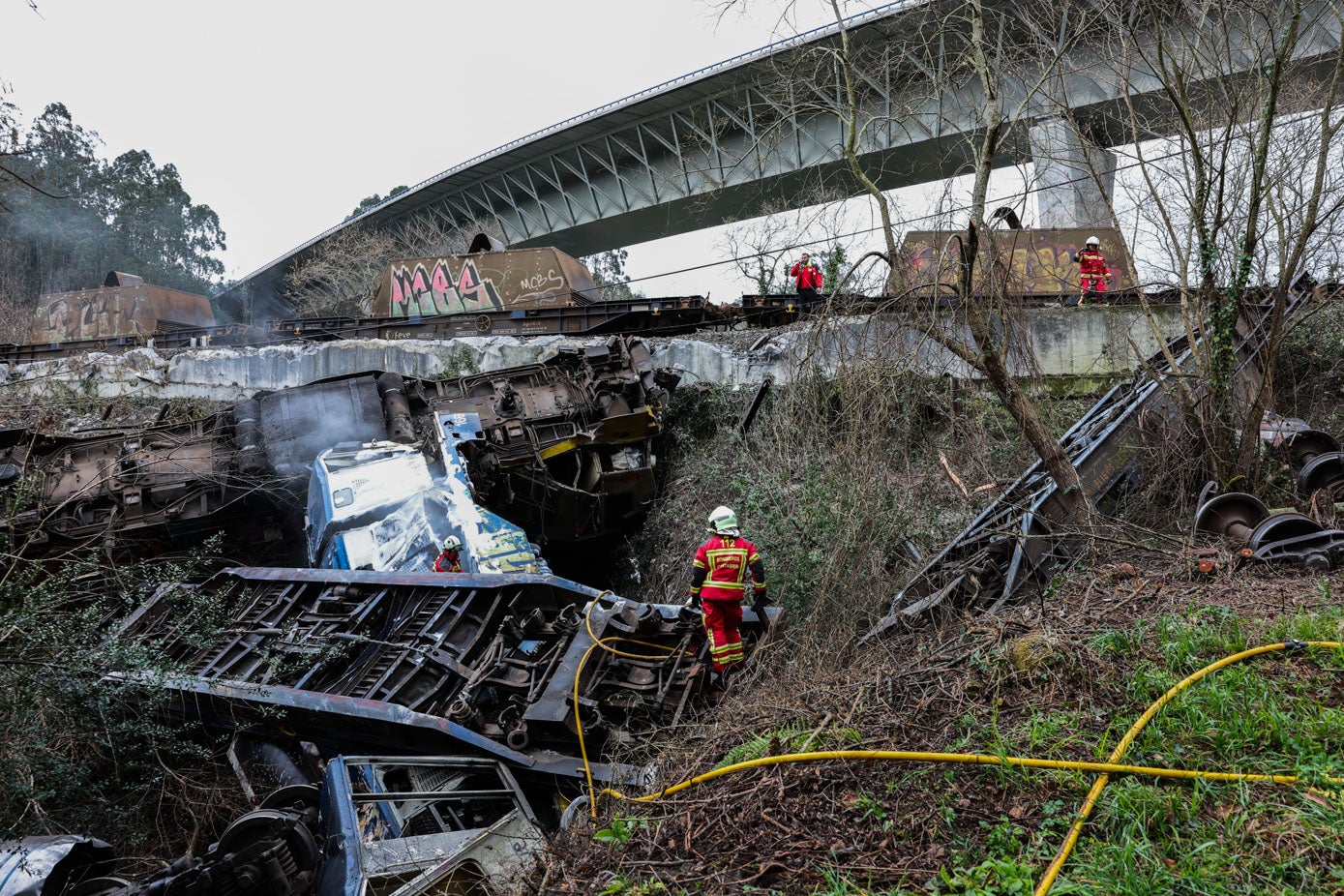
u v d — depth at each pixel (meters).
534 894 4.34
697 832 4.30
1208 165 8.85
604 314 19.17
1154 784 3.94
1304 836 3.45
